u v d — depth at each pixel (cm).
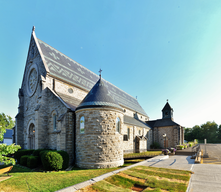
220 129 8475
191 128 9619
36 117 2078
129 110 4241
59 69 2609
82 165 1694
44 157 1483
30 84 2681
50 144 2089
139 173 1059
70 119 1898
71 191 749
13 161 1040
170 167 1285
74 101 2417
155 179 923
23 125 2723
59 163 1518
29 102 2612
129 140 3062
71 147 1850
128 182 895
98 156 1661
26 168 1670
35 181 1087
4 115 4597
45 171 1451
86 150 1705
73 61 3322
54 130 2084
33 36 2698
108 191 754
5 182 1062
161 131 4475
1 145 998
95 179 919
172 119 4747
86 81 3119
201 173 1071
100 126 1727
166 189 779
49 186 984
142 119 5019
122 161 1861
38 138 2031
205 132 8700
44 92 2198
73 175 1246
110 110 1805
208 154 2200
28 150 2086
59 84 2405
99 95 1888
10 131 5394
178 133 4131
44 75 2262
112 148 1744
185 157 2020
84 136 1745
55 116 2127
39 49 2528
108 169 1528
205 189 775
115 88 4509
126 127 3045
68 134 1841
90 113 1759
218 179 934
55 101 2109
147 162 1564
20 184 1022
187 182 874
